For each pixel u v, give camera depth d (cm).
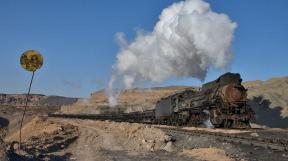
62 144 3391
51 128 6100
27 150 2362
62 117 13125
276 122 6125
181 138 3378
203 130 3688
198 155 2369
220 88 4334
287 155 2081
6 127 12150
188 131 3672
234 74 4359
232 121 4275
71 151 2864
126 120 8362
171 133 3872
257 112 6681
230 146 2592
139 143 3170
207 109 4506
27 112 19350
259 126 5459
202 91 4809
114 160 2267
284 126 5816
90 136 4381
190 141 3122
